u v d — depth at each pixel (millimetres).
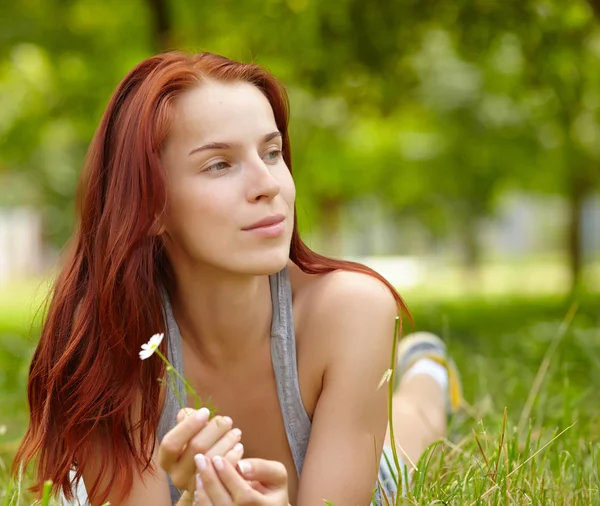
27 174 26688
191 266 2803
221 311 2865
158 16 11672
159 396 2906
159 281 2865
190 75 2629
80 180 2857
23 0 12734
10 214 48906
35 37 12883
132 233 2637
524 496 2801
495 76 14586
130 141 2645
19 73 15398
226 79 2670
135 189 2629
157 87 2605
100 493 2869
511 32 10977
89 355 2773
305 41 11375
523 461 3020
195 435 2338
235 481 2299
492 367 6441
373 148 24000
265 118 2645
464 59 11742
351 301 2910
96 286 2752
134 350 2738
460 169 22172
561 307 14133
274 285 2965
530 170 20766
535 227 64625
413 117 20297
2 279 50156
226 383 3008
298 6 11320
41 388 2895
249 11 11727
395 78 12078
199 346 2961
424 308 15469
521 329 10227
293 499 3137
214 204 2562
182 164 2602
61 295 2879
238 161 2592
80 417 2764
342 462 2826
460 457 3338
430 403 4410
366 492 2863
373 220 43094
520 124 19109
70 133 20125
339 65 11500
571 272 20906
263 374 3000
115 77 13414
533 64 11570
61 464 2824
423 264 52344
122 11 13078
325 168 19250
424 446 4004
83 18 13086
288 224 2641
